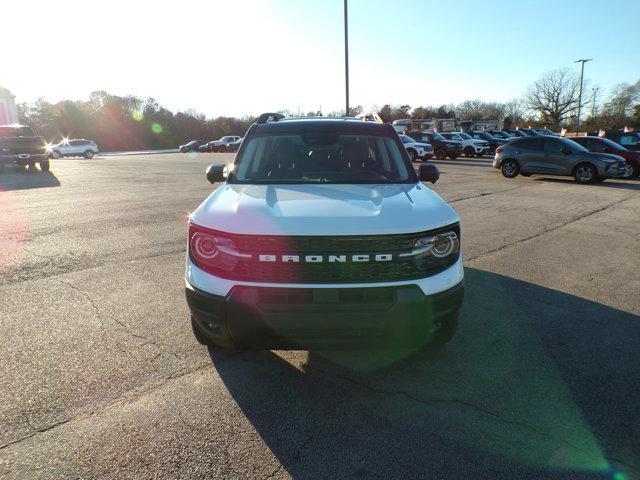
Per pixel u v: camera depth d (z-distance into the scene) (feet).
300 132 13.78
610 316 13.74
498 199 36.58
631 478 7.41
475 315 13.76
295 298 8.65
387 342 8.95
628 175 53.98
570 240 23.11
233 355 11.30
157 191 42.19
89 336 12.20
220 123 248.73
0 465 7.63
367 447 8.12
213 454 7.93
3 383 10.00
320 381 10.21
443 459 7.82
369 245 8.68
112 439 8.27
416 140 92.07
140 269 17.85
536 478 7.41
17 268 17.95
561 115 229.25
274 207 9.61
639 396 9.63
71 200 36.11
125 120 223.71
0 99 119.44
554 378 10.32
